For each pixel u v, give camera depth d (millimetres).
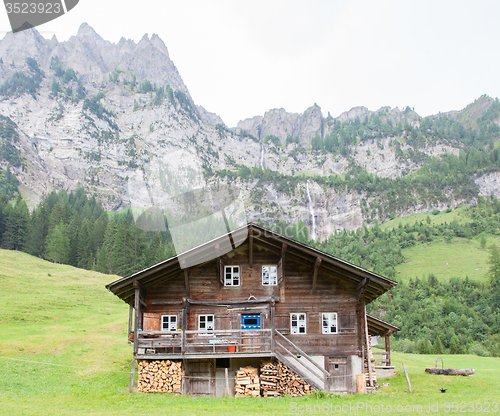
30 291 69125
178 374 20984
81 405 17406
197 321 23172
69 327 47000
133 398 19219
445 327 143375
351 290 23594
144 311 23203
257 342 22906
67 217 149750
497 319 151500
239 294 23422
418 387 24203
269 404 17828
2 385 22016
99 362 30500
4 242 124312
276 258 23875
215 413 15594
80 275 94250
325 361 22703
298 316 23344
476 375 30422
